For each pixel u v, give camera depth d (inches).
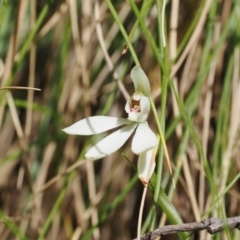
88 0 19.0
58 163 20.2
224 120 18.2
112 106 20.4
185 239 14.9
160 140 14.8
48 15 20.1
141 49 19.9
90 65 20.1
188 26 19.1
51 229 20.9
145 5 16.0
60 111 20.1
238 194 19.0
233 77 18.5
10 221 17.7
